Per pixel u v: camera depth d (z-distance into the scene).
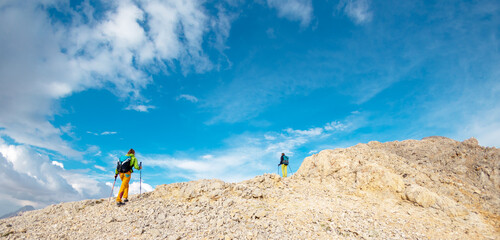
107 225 8.70
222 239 7.51
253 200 10.69
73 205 10.91
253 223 8.55
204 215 9.22
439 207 9.80
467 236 7.98
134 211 9.83
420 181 11.87
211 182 12.41
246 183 12.84
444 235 8.02
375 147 18.02
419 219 9.09
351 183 12.55
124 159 11.00
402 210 9.83
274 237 7.65
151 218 9.14
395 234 8.02
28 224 9.09
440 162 14.13
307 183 13.37
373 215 9.42
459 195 10.75
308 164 15.84
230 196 11.07
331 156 14.70
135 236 7.82
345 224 8.64
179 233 7.92
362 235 7.88
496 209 9.64
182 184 12.97
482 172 12.14
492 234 8.09
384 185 11.48
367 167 12.58
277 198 11.05
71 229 8.48
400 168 12.99
